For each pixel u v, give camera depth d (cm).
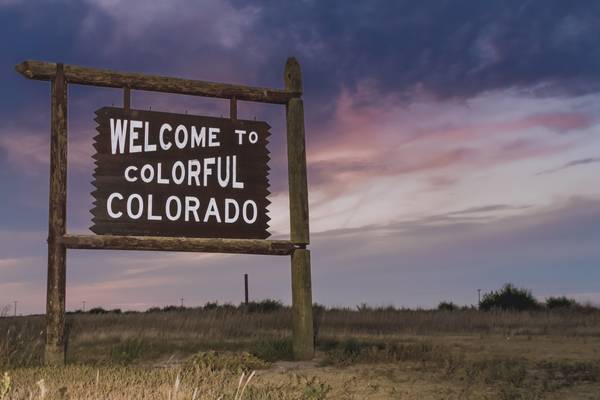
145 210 1138
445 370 949
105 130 1127
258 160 1238
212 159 1200
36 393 573
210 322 1867
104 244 1073
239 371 871
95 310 4309
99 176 1113
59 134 1066
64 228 1050
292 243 1205
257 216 1220
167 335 1569
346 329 1880
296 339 1172
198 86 1194
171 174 1165
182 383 668
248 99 1245
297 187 1233
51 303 1022
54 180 1051
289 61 1281
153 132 1162
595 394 779
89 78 1105
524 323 2114
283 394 660
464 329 1967
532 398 743
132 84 1145
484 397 755
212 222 1184
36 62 1068
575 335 1698
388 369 980
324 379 882
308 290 1193
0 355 1029
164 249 1119
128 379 703
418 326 1972
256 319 2081
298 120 1261
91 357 1133
